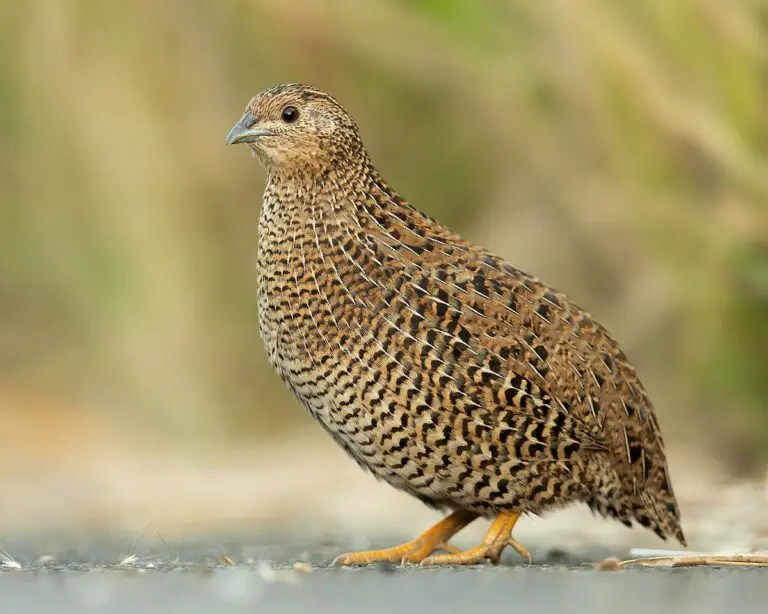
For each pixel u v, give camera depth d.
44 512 15.18
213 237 20.16
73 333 20.91
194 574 8.32
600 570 8.62
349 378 9.88
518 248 17.84
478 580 7.91
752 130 14.09
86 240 20.59
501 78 17.00
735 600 6.90
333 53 19.20
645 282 16.08
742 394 15.32
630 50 14.81
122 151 20.30
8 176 21.05
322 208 10.25
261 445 19.23
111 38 20.38
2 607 6.98
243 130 10.45
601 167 15.95
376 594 7.34
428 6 17.55
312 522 14.01
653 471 10.34
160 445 19.62
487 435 9.73
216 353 20.02
